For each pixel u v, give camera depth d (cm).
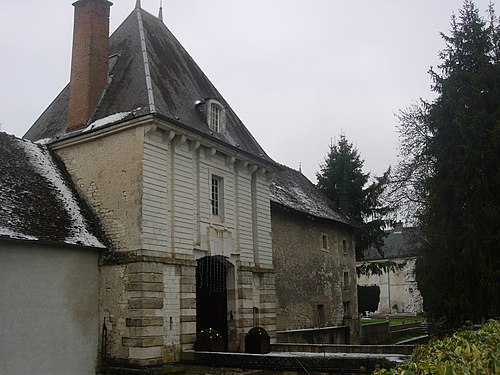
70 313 1355
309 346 1642
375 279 6084
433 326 1920
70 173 1606
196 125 1662
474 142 1808
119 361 1370
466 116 1830
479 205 1781
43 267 1309
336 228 2894
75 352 1351
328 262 2725
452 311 1764
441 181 1900
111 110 1594
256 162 1872
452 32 2025
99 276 1448
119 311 1396
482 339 665
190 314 1502
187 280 1514
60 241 1335
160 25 1989
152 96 1541
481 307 1738
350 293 2925
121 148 1497
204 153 1666
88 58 1659
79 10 1711
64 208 1468
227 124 1906
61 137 1642
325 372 1219
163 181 1498
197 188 1625
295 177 3005
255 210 1894
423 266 1919
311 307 2486
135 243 1406
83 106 1636
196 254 1577
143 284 1375
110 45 1845
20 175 1466
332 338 2245
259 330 1594
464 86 1906
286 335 1953
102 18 1720
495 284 1673
